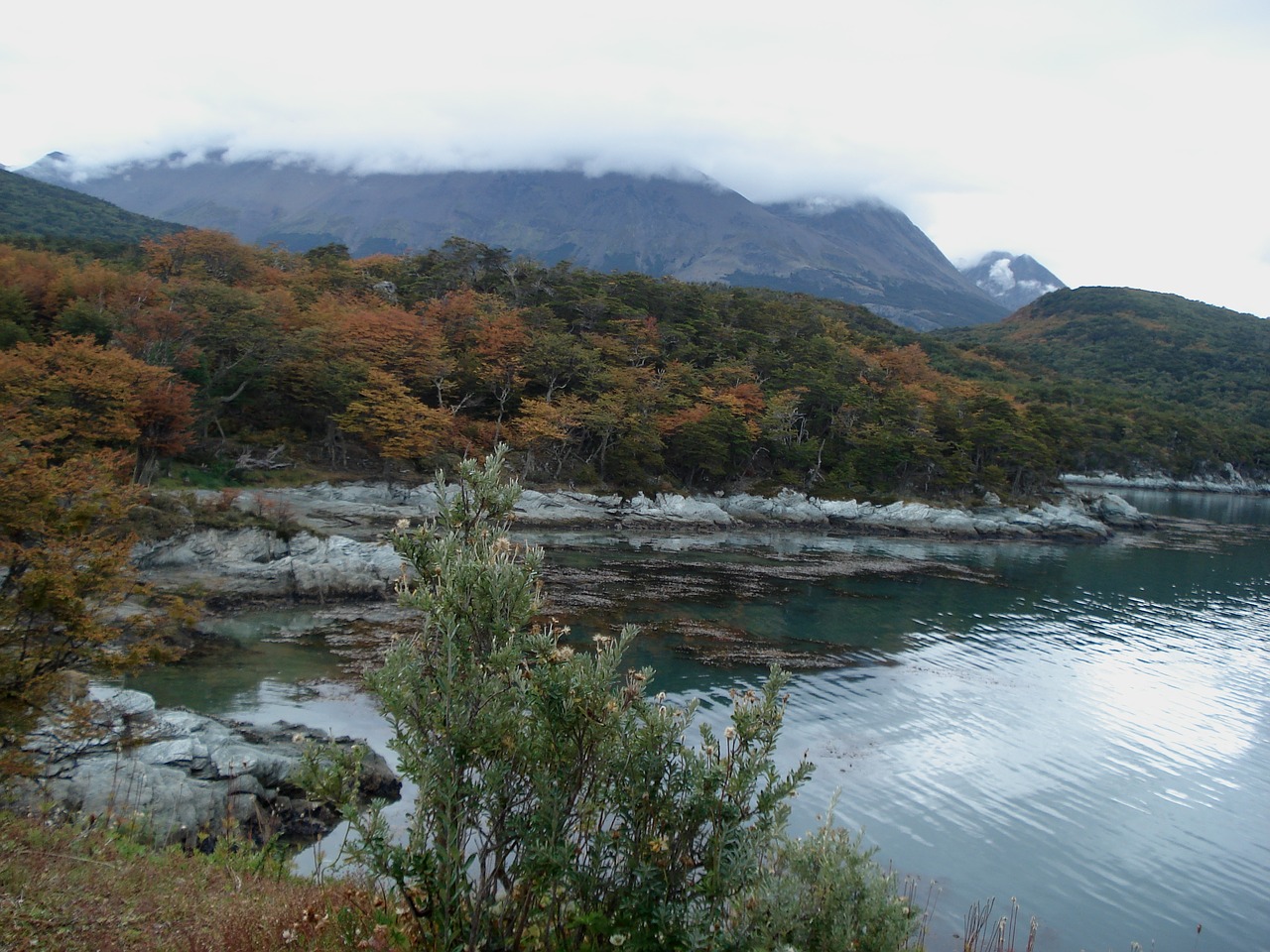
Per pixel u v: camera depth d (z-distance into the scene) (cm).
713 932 634
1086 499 10000
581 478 7775
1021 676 3891
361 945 671
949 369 15712
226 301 6738
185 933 787
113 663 1691
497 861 657
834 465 9119
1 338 5703
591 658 693
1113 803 2605
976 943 1772
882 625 4656
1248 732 3356
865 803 2441
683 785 692
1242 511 12512
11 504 1567
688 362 9656
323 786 651
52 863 953
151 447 5566
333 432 7181
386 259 12181
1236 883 2186
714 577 5569
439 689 638
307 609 3959
